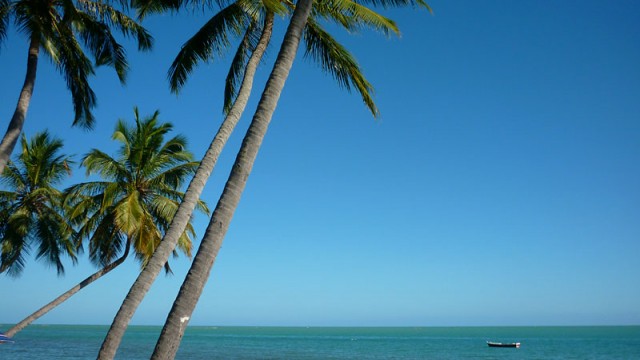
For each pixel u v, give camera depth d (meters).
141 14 14.41
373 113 12.63
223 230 7.54
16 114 14.39
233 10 12.78
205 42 13.12
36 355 52.97
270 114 8.33
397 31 11.41
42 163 24.70
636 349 81.38
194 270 7.25
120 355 58.81
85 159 21.34
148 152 22.06
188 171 23.19
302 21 9.02
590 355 68.06
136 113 22.05
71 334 134.62
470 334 193.25
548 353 71.81
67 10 14.62
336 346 92.00
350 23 12.21
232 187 7.75
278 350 76.00
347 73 12.45
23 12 14.70
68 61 15.79
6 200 24.47
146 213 21.67
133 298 9.09
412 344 102.94
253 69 11.29
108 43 16.53
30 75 14.81
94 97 16.56
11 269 25.56
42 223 25.03
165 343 6.88
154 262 9.25
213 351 71.81
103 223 21.66
